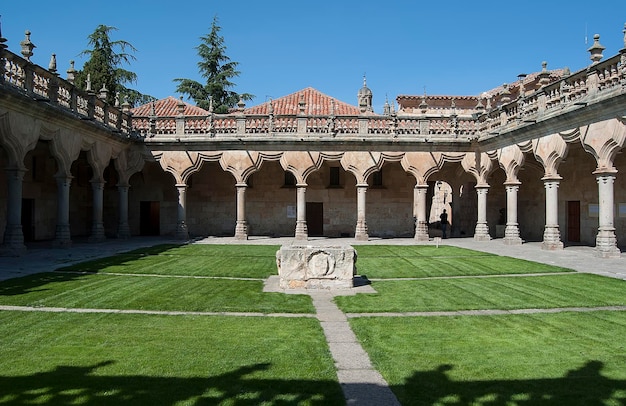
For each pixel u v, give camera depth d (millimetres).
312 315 9117
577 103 18391
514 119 24547
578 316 8969
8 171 18547
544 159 21750
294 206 33062
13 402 5125
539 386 5602
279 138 28312
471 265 16469
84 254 19578
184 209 29094
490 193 33031
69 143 22172
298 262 11906
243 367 6195
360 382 5719
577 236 25531
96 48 41938
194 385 5602
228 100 50188
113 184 33031
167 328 8078
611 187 17922
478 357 6602
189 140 28625
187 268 15648
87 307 9664
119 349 6914
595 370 6125
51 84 20344
